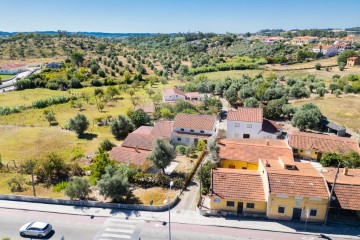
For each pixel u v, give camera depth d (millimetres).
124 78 170750
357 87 115188
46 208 45125
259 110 72250
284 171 44844
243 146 58125
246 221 41875
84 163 61781
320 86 120875
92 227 40656
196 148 66938
